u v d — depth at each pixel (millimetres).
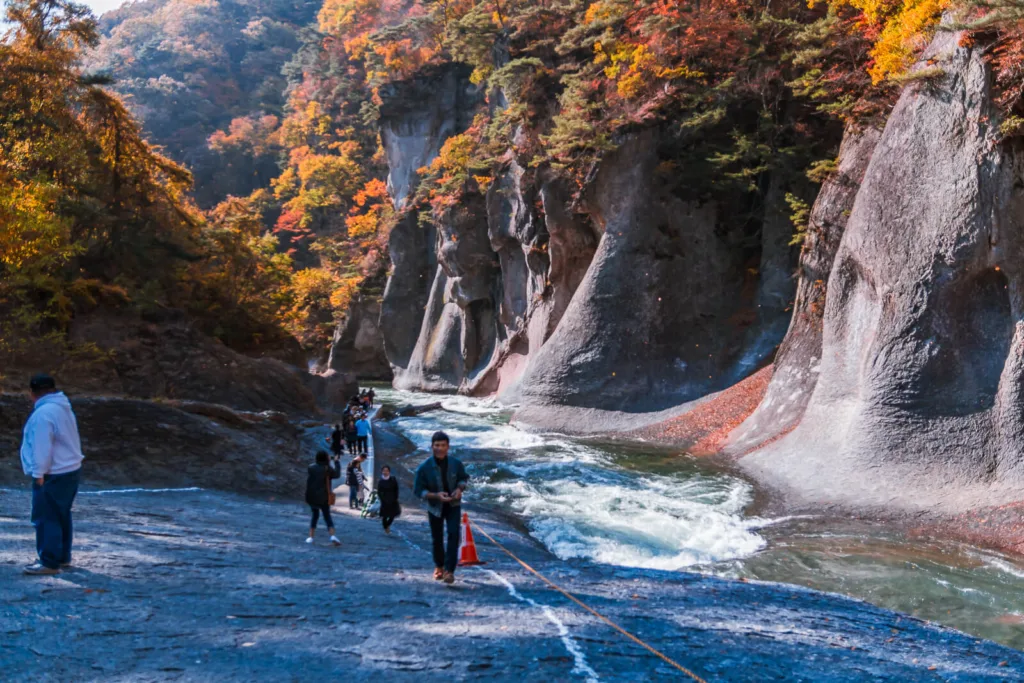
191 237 48219
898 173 21328
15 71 37906
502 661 5660
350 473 17344
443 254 64188
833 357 23781
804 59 32375
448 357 67188
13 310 30344
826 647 7320
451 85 78562
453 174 65438
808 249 29906
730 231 39469
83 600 6598
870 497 18875
